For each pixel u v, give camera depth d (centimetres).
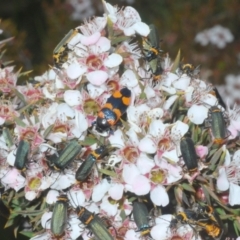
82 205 41
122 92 41
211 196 40
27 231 44
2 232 49
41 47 94
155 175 40
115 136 40
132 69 42
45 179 41
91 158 40
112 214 41
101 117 40
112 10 43
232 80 84
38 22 97
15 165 41
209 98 42
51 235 41
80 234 41
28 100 44
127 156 40
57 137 41
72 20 93
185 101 42
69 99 41
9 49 83
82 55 42
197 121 41
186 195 41
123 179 40
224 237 42
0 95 44
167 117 41
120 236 41
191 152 39
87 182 41
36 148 41
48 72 45
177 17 93
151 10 98
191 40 91
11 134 43
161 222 40
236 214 41
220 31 90
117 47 43
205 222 40
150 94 42
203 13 93
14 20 98
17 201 43
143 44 43
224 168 40
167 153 40
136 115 41
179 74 44
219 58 91
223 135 41
